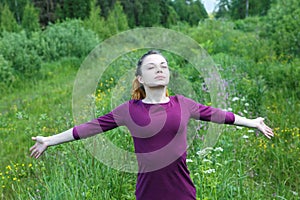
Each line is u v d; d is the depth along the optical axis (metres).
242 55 9.98
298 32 9.36
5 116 7.33
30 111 7.51
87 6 25.27
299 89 6.69
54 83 10.45
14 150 5.49
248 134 4.75
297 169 4.18
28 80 11.04
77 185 3.38
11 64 10.91
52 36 14.09
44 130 5.55
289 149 4.55
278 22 10.27
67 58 13.46
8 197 4.05
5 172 4.56
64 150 4.15
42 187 3.65
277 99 6.50
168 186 2.25
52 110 7.25
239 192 3.33
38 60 11.55
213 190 3.27
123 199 3.45
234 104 5.29
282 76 7.23
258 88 6.22
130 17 26.84
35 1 27.16
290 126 5.25
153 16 27.70
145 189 2.29
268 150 4.50
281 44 9.47
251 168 3.93
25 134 5.85
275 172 4.09
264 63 8.34
